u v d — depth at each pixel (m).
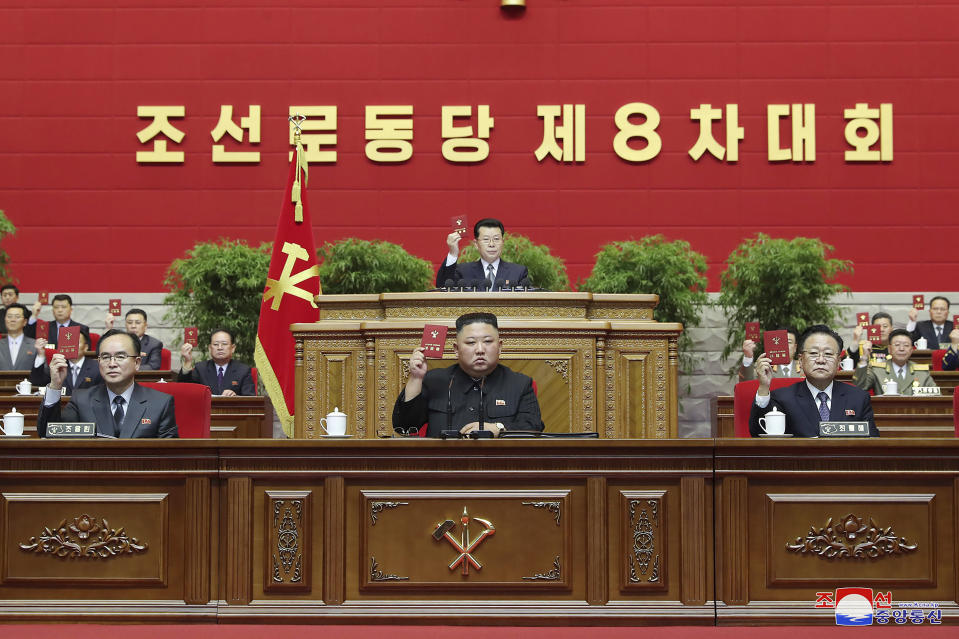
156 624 3.39
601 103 10.20
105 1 10.28
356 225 10.18
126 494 3.46
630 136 10.16
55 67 10.25
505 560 3.40
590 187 10.17
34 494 3.46
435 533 3.41
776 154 10.11
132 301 10.09
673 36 10.20
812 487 3.40
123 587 3.43
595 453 3.42
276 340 7.31
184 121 10.24
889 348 7.62
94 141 10.23
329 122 10.21
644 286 8.91
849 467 3.39
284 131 10.23
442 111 10.23
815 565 3.38
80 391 4.30
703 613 3.36
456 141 10.20
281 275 7.39
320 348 5.53
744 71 10.18
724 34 10.20
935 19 10.16
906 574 3.36
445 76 10.26
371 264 9.05
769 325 9.05
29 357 7.95
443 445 3.42
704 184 10.15
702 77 10.20
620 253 9.14
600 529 3.39
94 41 10.27
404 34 10.27
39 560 3.44
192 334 7.24
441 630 3.30
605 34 10.23
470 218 10.17
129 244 10.18
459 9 10.27
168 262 10.17
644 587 3.38
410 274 9.21
